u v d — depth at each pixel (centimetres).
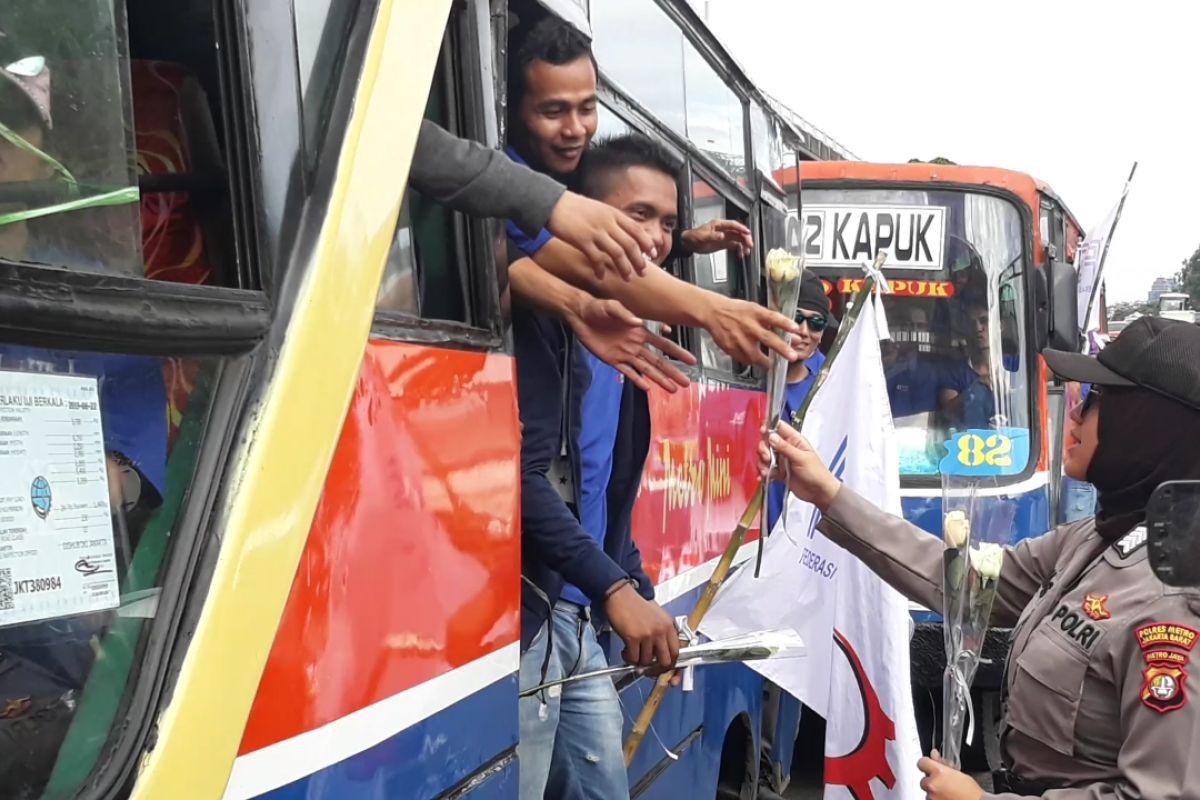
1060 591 230
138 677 121
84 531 116
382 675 165
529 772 246
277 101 147
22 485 109
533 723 247
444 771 183
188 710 121
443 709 183
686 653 250
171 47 150
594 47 296
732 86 468
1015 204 697
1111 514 228
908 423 694
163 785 118
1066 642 219
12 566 108
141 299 122
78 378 116
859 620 325
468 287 208
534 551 244
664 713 346
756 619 338
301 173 150
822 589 333
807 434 352
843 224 705
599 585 240
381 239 160
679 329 368
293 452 138
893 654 318
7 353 108
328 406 145
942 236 700
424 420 180
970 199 701
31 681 113
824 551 334
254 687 130
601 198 277
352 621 157
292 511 137
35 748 113
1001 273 697
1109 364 223
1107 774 214
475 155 189
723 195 446
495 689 203
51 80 117
